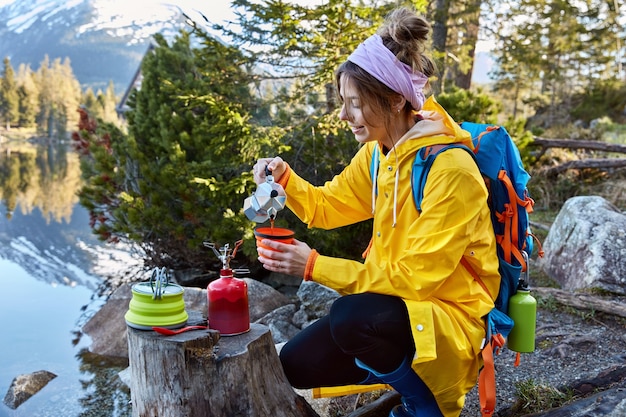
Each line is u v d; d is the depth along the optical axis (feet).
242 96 15.92
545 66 41.70
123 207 15.99
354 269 5.12
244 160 14.06
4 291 16.89
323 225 6.48
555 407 6.89
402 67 5.01
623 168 22.21
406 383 5.35
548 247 14.12
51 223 28.45
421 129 5.19
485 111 18.53
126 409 9.50
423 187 5.15
